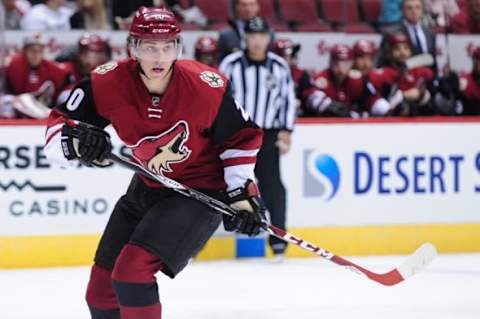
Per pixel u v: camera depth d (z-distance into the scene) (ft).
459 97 62.23
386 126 56.75
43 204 52.03
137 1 61.00
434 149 57.57
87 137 26.71
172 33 25.80
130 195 29.30
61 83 55.57
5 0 59.16
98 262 29.19
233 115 27.48
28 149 51.57
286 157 55.36
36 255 52.16
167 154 27.84
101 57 55.47
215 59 56.95
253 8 58.08
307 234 55.88
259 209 28.40
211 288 47.09
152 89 26.84
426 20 63.31
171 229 27.07
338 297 45.21
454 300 44.68
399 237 57.36
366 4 67.87
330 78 59.36
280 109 53.62
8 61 55.21
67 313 41.57
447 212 57.98
